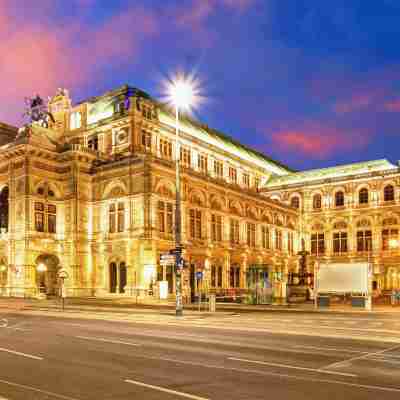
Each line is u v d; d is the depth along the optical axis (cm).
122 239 5522
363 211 8256
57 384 1155
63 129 7025
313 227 8794
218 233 6644
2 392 1078
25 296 5288
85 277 5719
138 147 6325
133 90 6844
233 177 8512
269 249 7862
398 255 7825
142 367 1358
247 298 4703
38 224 5594
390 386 1136
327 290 4031
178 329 2355
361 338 1991
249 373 1276
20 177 5609
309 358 1505
